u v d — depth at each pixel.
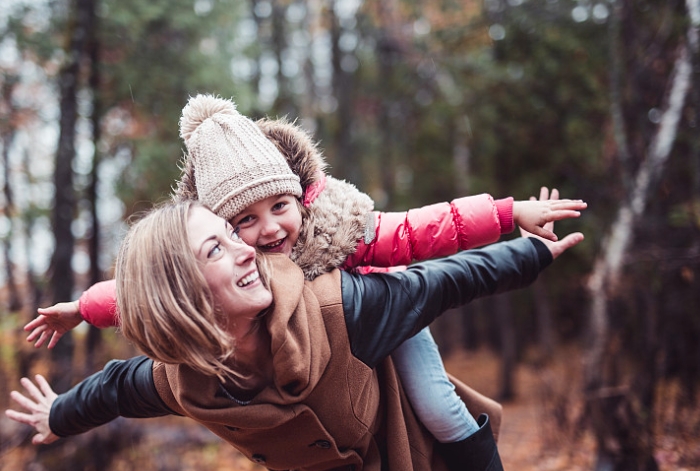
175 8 8.73
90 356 6.31
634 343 6.00
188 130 1.71
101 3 8.16
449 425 1.89
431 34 12.36
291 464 1.74
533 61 10.52
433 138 15.42
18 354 6.18
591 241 8.87
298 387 1.52
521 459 7.13
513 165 11.68
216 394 1.56
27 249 11.05
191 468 6.52
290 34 16.47
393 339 1.63
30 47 7.84
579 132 10.23
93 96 8.30
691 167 6.19
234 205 1.57
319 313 1.57
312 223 1.67
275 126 1.77
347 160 16.42
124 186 8.74
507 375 15.03
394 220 1.77
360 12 16.39
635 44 6.83
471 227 1.77
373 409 1.72
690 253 5.70
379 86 17.00
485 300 20.94
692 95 5.85
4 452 5.49
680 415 5.73
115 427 6.00
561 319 11.92
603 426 5.38
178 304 1.41
